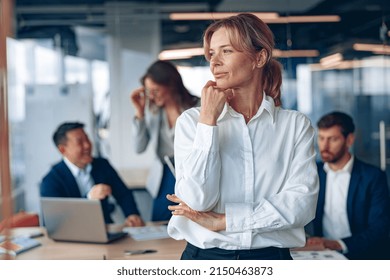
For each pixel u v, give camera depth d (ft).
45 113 20.86
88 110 21.17
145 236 10.66
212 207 5.41
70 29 21.07
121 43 21.24
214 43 5.46
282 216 5.30
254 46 5.46
